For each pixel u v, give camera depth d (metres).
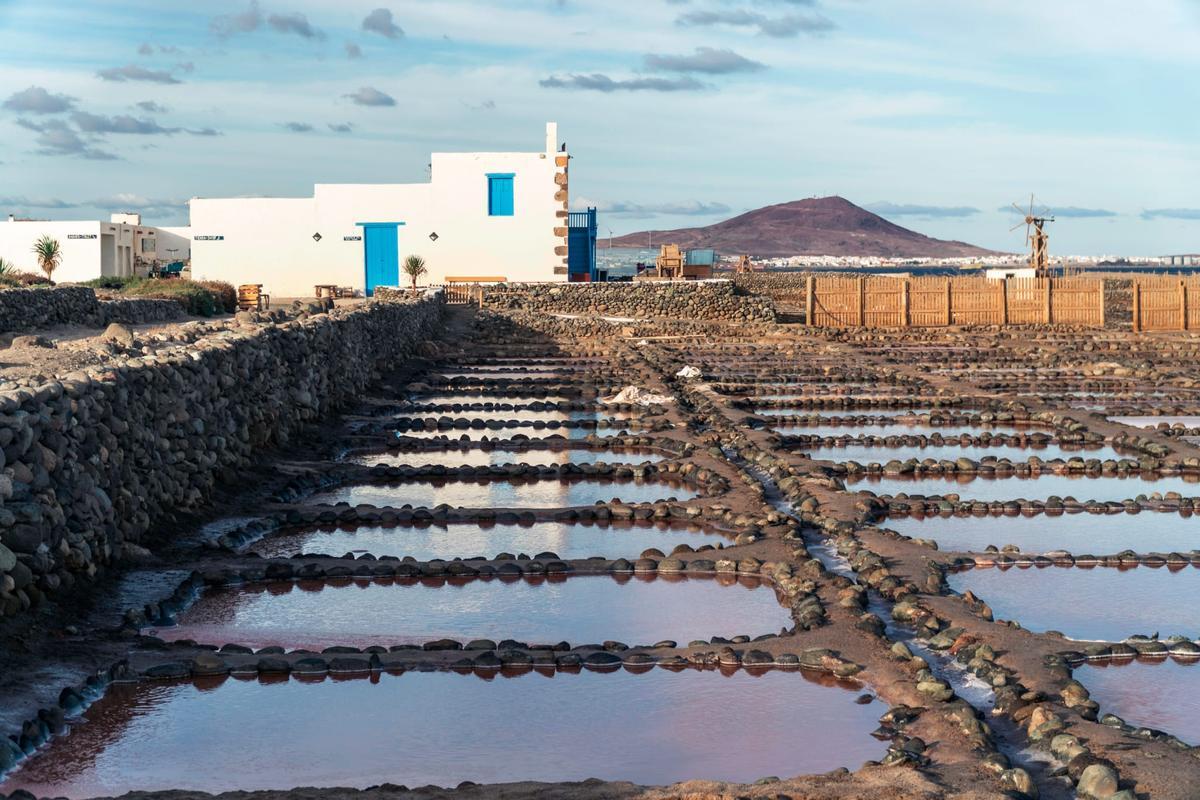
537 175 62.94
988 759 9.21
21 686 10.93
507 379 37.16
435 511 18.80
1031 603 14.28
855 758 9.89
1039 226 74.75
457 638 13.06
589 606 14.29
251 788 9.35
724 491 20.22
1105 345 48.97
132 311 36.66
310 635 13.06
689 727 10.59
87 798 9.06
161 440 17.34
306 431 25.62
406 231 63.19
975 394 34.03
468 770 9.74
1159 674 11.72
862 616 12.97
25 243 70.62
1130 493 20.88
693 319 60.25
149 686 11.47
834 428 28.81
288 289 63.47
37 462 13.22
